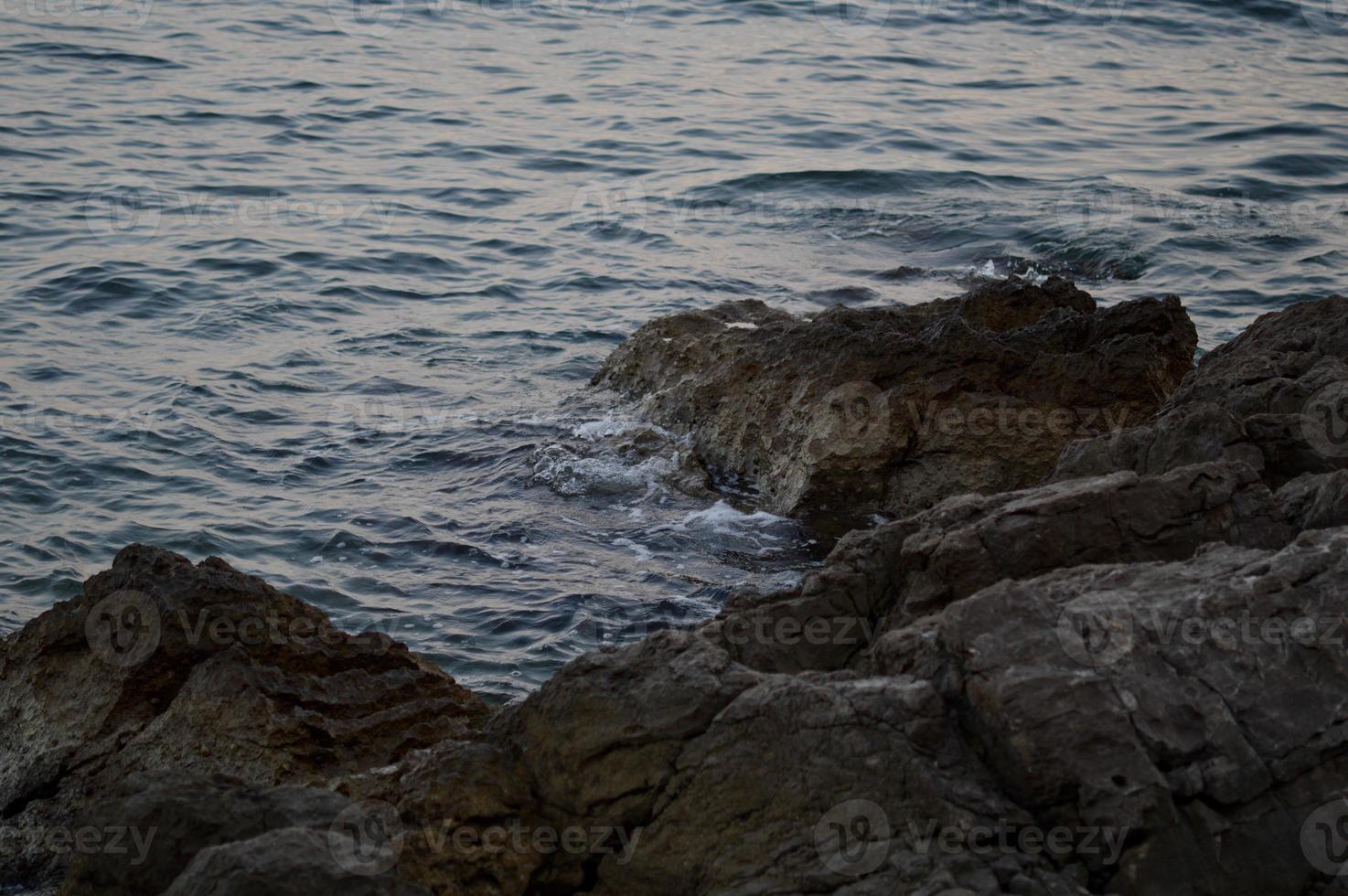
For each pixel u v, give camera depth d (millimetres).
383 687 6941
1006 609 5312
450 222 18594
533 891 5359
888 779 5035
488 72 26672
